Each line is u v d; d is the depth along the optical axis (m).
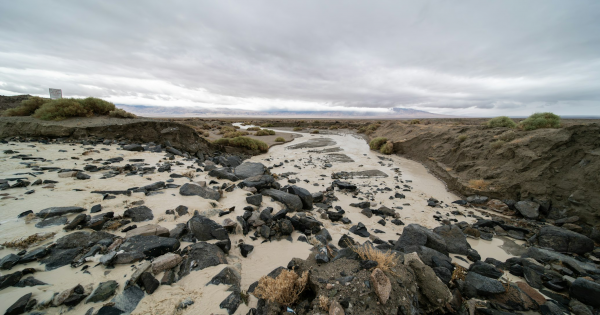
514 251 7.03
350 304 3.48
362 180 14.68
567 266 5.83
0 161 8.73
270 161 20.17
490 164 13.17
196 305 3.64
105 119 17.11
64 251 4.20
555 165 10.11
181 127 19.16
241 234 6.41
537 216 9.09
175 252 4.88
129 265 4.16
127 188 7.71
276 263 5.38
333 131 59.03
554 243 7.10
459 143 17.94
